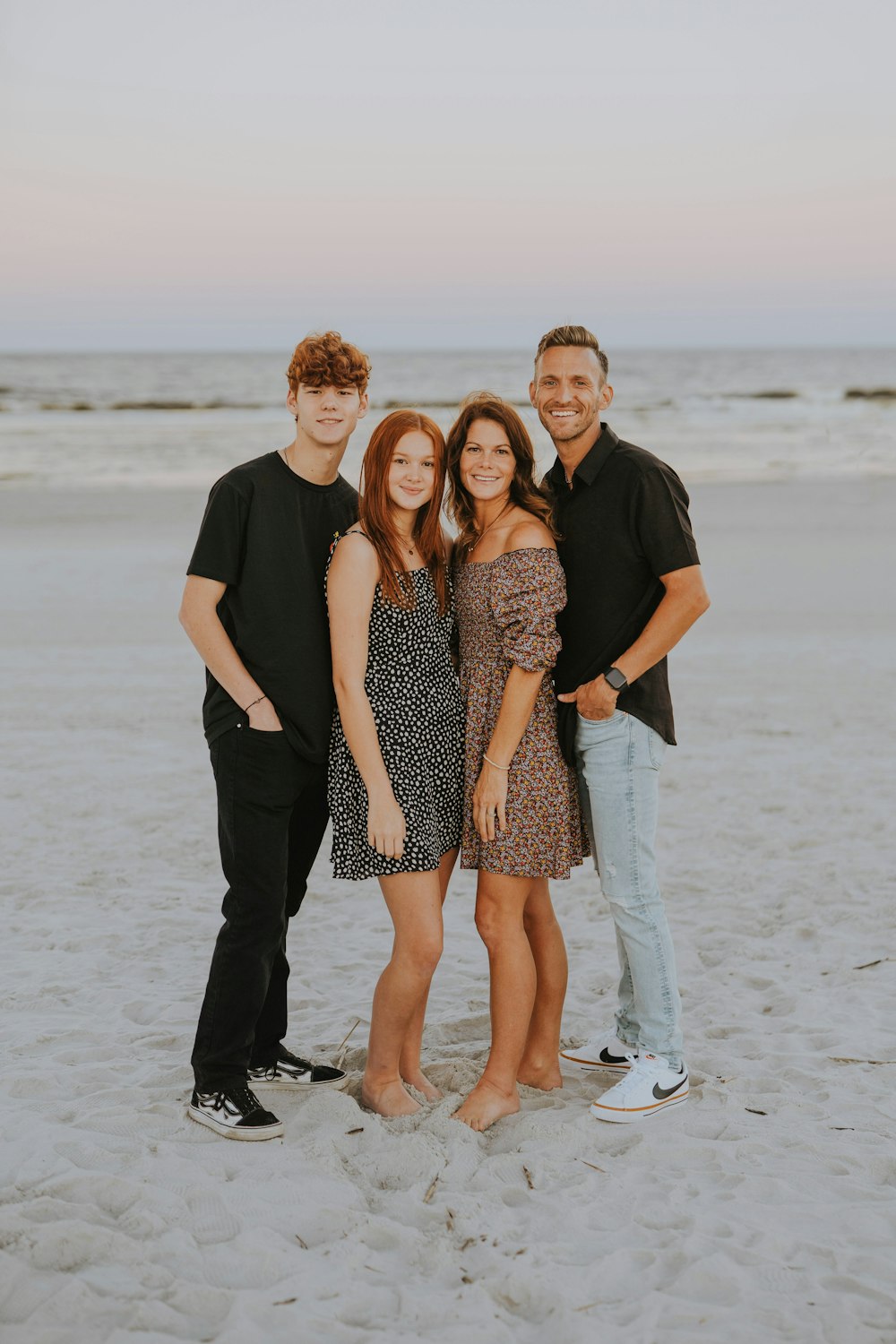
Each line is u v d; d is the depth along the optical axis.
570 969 4.43
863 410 44.66
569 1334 2.25
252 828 3.06
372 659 3.10
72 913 4.92
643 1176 2.87
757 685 9.20
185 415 43.31
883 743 7.64
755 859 5.60
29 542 15.92
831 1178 2.85
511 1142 3.07
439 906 3.20
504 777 3.13
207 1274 2.42
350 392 3.08
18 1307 2.29
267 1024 3.39
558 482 3.32
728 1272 2.43
